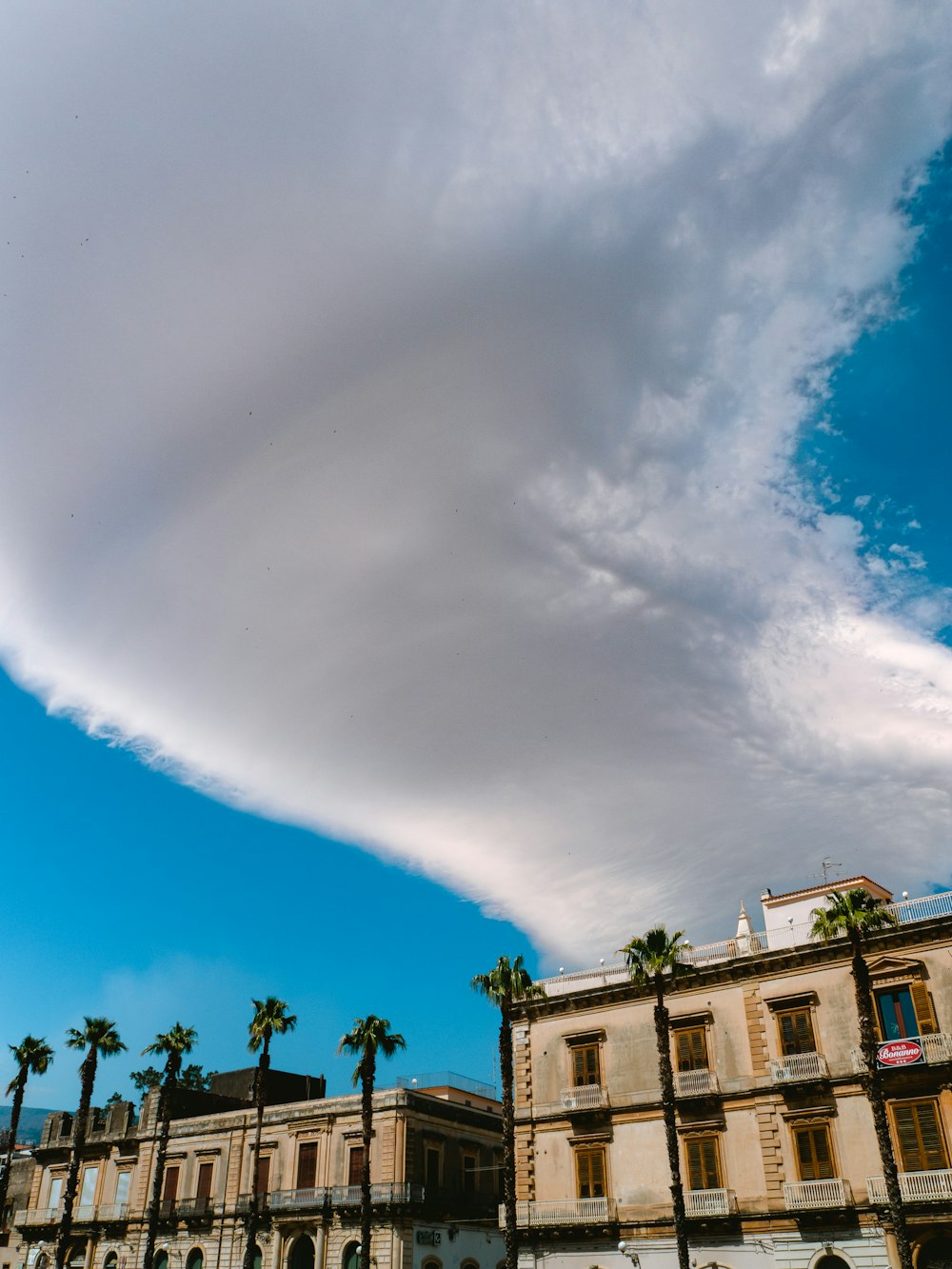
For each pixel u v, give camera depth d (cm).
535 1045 4872
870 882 4634
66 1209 5797
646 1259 4122
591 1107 4484
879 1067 3772
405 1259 5059
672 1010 4506
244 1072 7131
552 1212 4409
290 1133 5803
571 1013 4834
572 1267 4300
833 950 4184
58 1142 7288
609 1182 4356
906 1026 3912
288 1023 5756
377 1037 5006
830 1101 3956
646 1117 4378
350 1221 5272
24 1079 6650
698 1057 4366
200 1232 5909
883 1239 3631
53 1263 6750
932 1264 3544
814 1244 3762
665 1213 4153
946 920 3909
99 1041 6303
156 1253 6103
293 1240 5478
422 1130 5509
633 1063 4531
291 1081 7138
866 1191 3744
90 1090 6122
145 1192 6406
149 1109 6706
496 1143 6119
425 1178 5406
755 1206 3959
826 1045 4066
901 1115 3781
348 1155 5503
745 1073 4212
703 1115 4238
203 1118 6306
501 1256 5784
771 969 4325
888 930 4047
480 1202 5775
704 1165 4147
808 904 4659
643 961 4291
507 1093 4375
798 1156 3950
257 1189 5759
